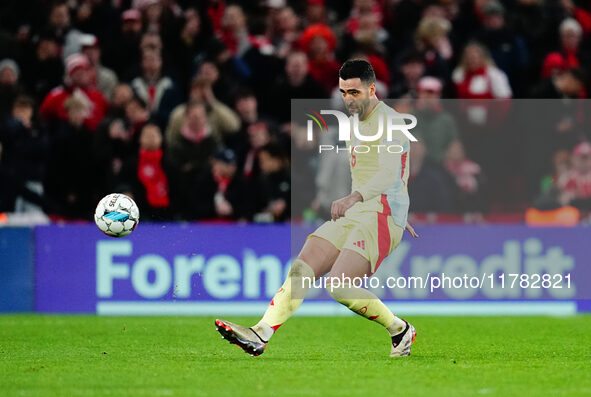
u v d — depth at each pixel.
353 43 51.78
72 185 45.00
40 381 23.12
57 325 37.09
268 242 41.03
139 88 48.28
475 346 30.97
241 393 21.31
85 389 21.94
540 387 22.23
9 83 48.81
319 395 21.05
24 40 51.50
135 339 32.91
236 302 40.88
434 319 39.66
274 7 53.59
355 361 26.83
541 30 53.62
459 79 48.88
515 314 41.59
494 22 51.91
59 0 51.94
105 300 41.00
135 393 21.38
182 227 41.06
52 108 47.59
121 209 28.58
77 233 41.12
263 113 48.72
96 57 49.69
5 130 44.16
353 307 26.41
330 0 58.28
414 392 21.44
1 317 39.84
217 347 30.64
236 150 44.69
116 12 53.84
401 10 55.22
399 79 49.59
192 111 43.91
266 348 30.50
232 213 43.22
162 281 40.88
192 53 51.88
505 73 51.69
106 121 44.84
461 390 21.72
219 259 40.97
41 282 41.09
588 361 27.09
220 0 53.25
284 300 25.70
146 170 43.31
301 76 47.25
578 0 58.31
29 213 44.12
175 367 25.56
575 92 47.75
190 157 43.88
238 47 50.44
